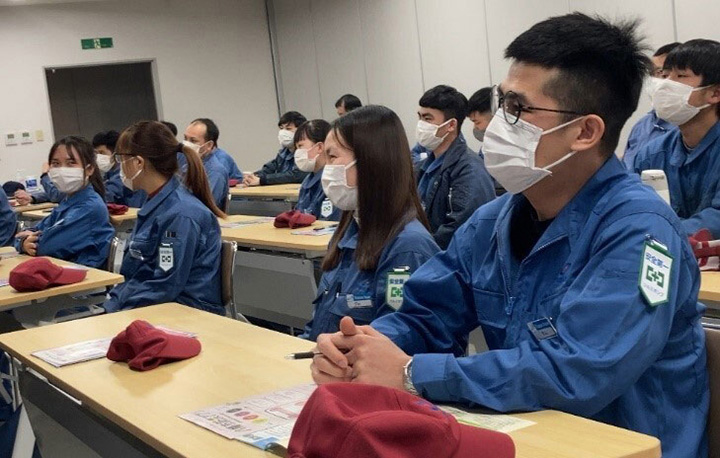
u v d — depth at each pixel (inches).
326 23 386.0
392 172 84.2
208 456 50.4
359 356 56.1
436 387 52.9
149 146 123.3
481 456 42.1
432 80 329.4
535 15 277.0
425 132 166.7
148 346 75.0
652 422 54.9
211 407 60.7
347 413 43.0
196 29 403.9
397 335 63.5
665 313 51.3
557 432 48.2
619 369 49.7
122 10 385.1
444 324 64.8
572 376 50.1
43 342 88.8
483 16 299.0
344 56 378.6
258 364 72.6
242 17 414.6
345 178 90.7
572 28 55.3
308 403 45.1
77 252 165.0
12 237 206.7
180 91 401.7
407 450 40.8
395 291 81.7
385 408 45.3
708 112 121.9
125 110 407.8
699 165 124.0
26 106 364.8
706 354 57.3
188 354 76.2
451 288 64.7
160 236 121.6
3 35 359.3
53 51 370.0
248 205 281.9
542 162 56.8
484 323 61.7
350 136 84.8
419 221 86.5
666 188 97.0
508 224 60.5
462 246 65.6
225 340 82.9
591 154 56.5
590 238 54.7
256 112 421.4
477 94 220.4
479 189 159.6
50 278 126.4
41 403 92.9
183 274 119.6
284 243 158.6
